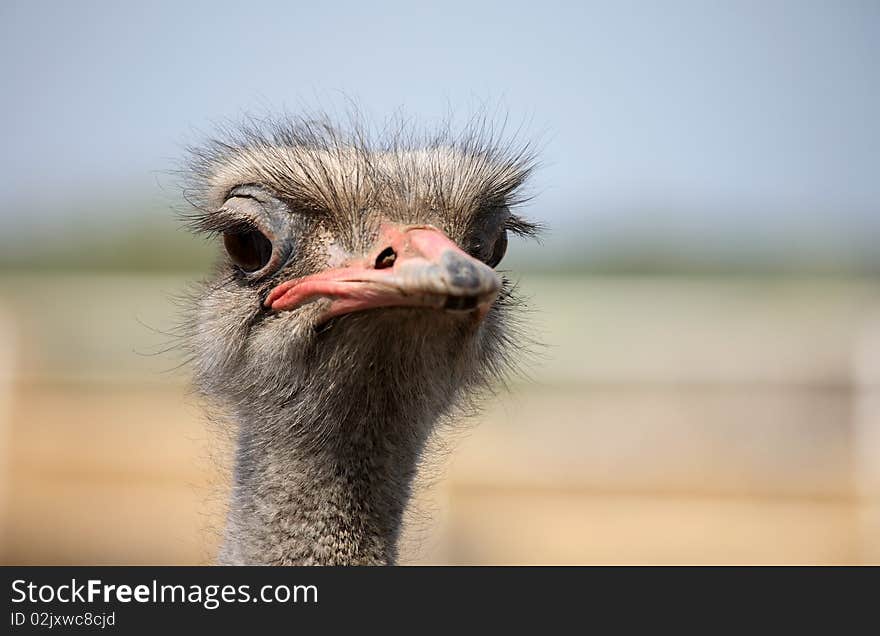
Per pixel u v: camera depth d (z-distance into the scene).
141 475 28.77
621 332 30.19
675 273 55.72
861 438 28.80
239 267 12.44
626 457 28.66
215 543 13.96
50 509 28.58
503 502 28.19
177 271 53.94
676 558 27.58
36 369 29.12
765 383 29.03
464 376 13.27
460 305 10.32
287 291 11.73
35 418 28.94
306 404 11.84
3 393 28.84
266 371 12.00
